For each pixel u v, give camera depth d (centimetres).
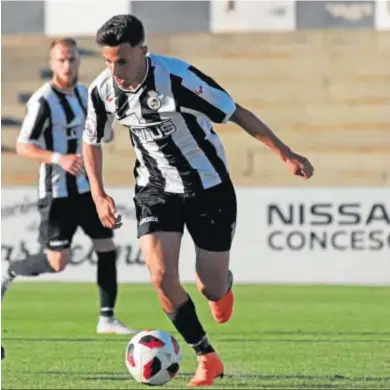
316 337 2983
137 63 1953
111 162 5178
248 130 2047
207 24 5338
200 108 2019
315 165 5216
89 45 5319
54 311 3656
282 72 5303
